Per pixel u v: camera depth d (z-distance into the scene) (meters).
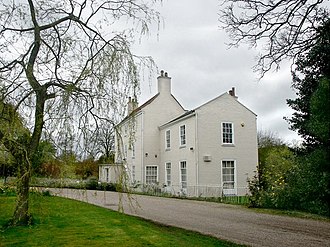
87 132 6.97
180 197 21.91
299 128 15.16
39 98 7.03
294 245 7.74
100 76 7.15
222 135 23.73
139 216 12.57
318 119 12.09
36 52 7.58
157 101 29.25
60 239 7.96
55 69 7.46
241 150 24.11
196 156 22.88
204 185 22.61
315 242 8.04
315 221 11.17
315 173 12.34
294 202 13.84
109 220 10.90
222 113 23.98
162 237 8.19
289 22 9.60
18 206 7.57
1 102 6.79
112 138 7.26
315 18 9.71
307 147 15.05
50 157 6.91
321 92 11.92
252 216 12.58
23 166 7.07
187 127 24.30
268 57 10.40
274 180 15.45
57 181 7.19
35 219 9.79
